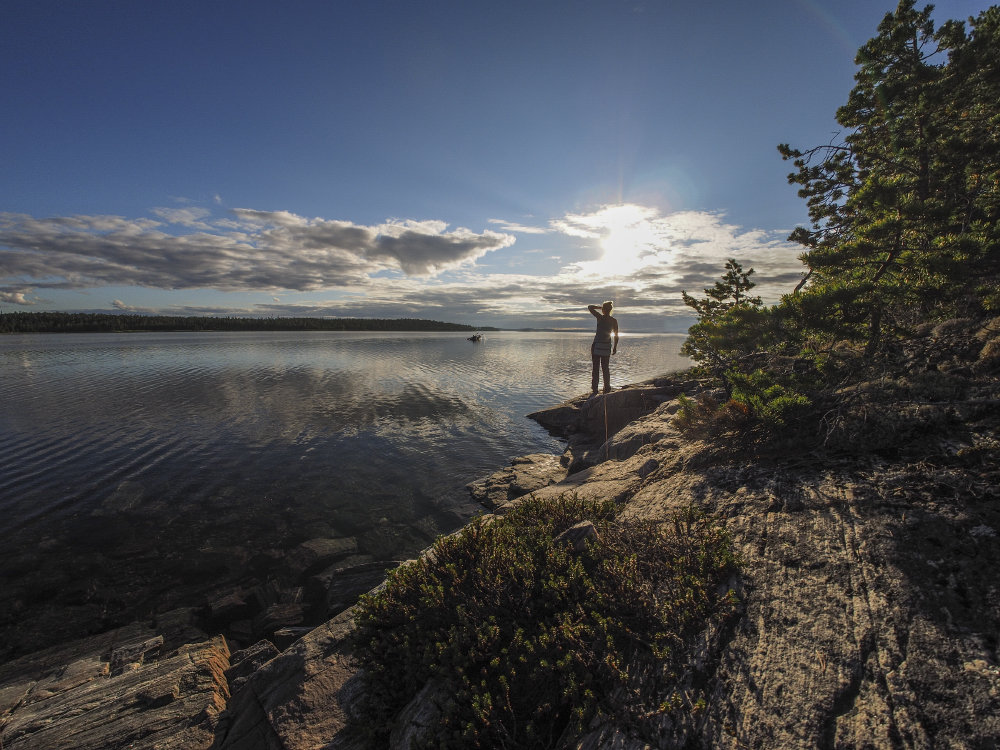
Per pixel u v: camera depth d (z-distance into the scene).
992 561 2.60
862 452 4.14
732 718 2.41
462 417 19.12
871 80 11.74
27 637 6.10
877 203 5.83
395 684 3.65
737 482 4.56
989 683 2.05
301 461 13.25
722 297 9.86
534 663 3.24
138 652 5.72
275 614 6.53
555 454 13.81
